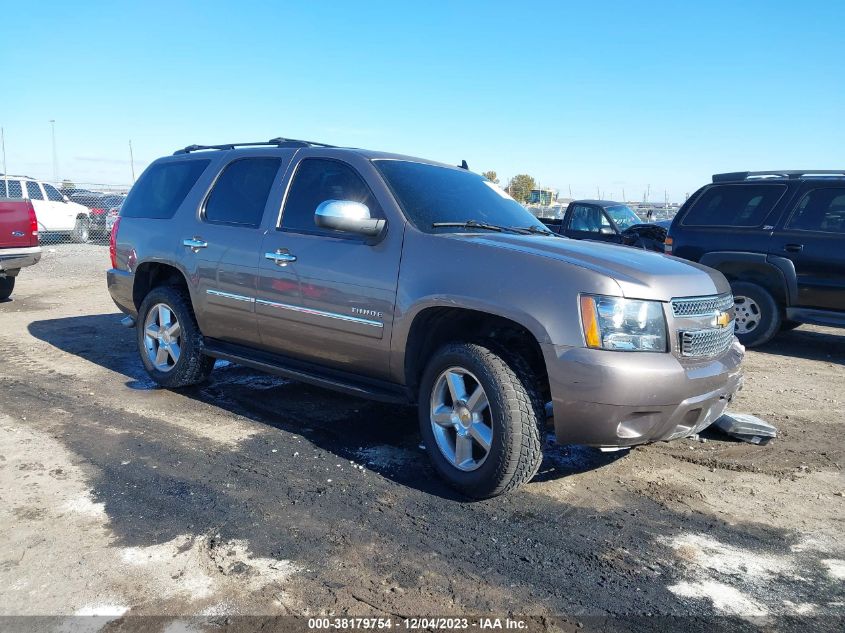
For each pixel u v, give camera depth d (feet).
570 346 10.57
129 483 11.87
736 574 9.50
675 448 14.56
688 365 11.15
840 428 16.33
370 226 12.79
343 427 15.24
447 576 9.19
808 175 25.50
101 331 26.09
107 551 9.55
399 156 15.08
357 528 10.46
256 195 15.81
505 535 10.41
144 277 18.61
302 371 14.61
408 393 12.84
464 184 15.48
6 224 31.35
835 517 11.42
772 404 18.28
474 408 11.48
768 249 24.94
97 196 70.95
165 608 8.25
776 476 13.16
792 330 30.96
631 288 10.73
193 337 16.93
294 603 8.45
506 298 11.13
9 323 27.43
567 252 11.76
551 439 14.93
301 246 14.15
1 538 9.81
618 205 40.11
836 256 23.49
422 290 12.07
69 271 46.91
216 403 16.83
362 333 13.03
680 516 11.28
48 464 12.60
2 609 8.13
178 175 18.25
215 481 12.08
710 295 11.89
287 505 11.19
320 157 14.93
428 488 12.07
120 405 16.47
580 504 11.62
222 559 9.43
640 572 9.47
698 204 27.22
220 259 15.72
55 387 17.93
